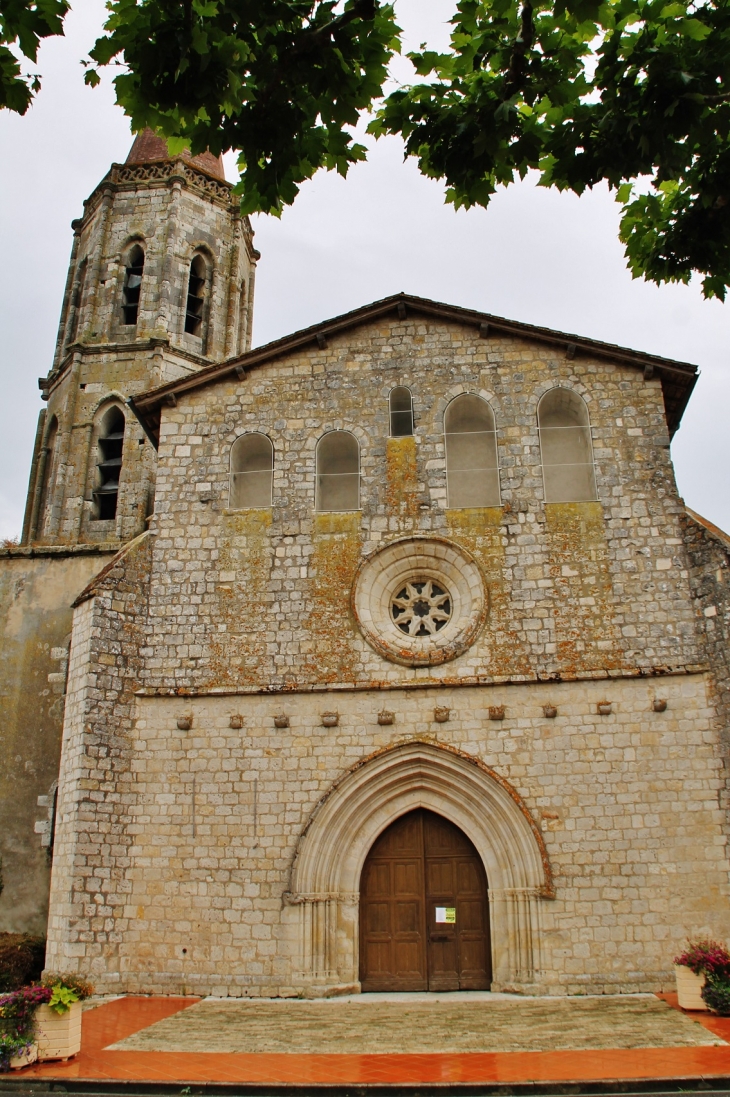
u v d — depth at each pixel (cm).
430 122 832
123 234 2466
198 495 1802
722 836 1462
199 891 1534
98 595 1669
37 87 740
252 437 1845
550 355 1811
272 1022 1245
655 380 1775
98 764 1579
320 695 1623
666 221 984
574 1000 1369
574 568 1653
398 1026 1205
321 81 730
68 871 1511
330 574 1709
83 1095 936
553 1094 903
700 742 1516
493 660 1606
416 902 1541
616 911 1447
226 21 689
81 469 2227
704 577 1600
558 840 1493
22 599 1948
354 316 1855
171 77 697
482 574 1664
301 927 1487
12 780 1808
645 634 1594
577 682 1574
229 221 2564
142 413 1905
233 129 750
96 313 2389
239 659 1670
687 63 788
